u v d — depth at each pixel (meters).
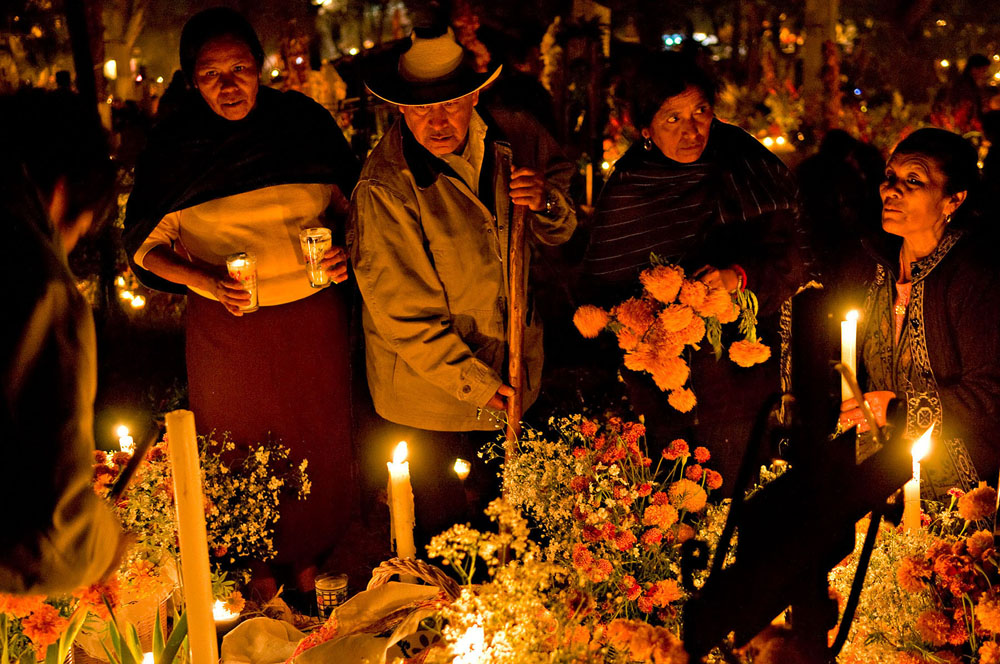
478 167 3.32
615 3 8.90
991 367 2.84
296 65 8.36
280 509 3.67
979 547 2.18
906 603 2.27
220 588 3.04
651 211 3.25
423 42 3.04
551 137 3.55
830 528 2.02
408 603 2.48
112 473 2.82
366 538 4.22
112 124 6.48
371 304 3.27
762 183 3.19
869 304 3.10
